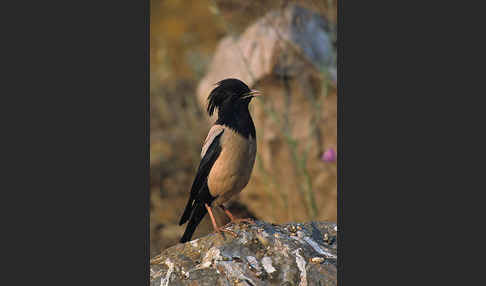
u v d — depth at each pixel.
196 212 8.62
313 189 11.52
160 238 11.68
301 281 7.08
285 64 11.62
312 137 11.62
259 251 7.43
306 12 12.20
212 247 7.54
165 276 7.28
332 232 8.30
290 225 8.19
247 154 7.93
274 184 11.49
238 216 12.35
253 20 13.20
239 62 12.59
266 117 11.90
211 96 8.27
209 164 7.96
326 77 11.09
